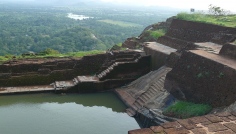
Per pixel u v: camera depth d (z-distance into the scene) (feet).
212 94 48.06
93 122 58.39
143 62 81.51
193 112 47.26
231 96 43.93
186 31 86.28
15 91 72.02
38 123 56.90
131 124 57.72
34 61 81.66
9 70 76.13
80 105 69.05
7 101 68.54
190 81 54.44
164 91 61.82
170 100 57.88
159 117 52.54
